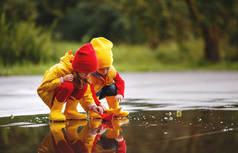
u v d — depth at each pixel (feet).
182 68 59.82
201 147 7.20
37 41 50.98
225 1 65.16
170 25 68.23
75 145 7.73
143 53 70.79
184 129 9.48
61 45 60.64
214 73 47.62
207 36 68.18
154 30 68.95
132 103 16.35
